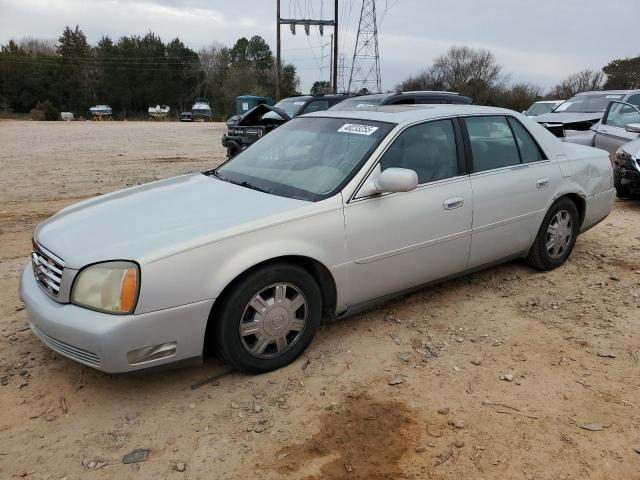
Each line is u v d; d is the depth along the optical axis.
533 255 5.04
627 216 7.64
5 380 3.39
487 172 4.39
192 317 3.06
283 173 4.02
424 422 3.02
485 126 4.54
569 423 3.01
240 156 4.58
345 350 3.77
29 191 9.75
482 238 4.39
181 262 3.01
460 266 4.36
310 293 3.52
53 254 3.21
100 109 74.12
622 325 4.13
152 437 2.91
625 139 9.25
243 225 3.24
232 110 78.44
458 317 4.28
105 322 2.89
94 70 80.75
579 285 4.90
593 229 6.86
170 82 87.19
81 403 3.19
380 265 3.81
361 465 2.71
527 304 4.52
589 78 61.97
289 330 3.49
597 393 3.28
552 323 4.18
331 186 3.70
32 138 23.81
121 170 12.68
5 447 2.83
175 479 2.62
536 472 2.66
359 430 2.96
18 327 4.06
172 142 22.05
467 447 2.83
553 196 4.88
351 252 3.64
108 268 2.96
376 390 3.32
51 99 76.94
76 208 3.92
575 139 10.42
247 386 3.35
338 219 3.55
